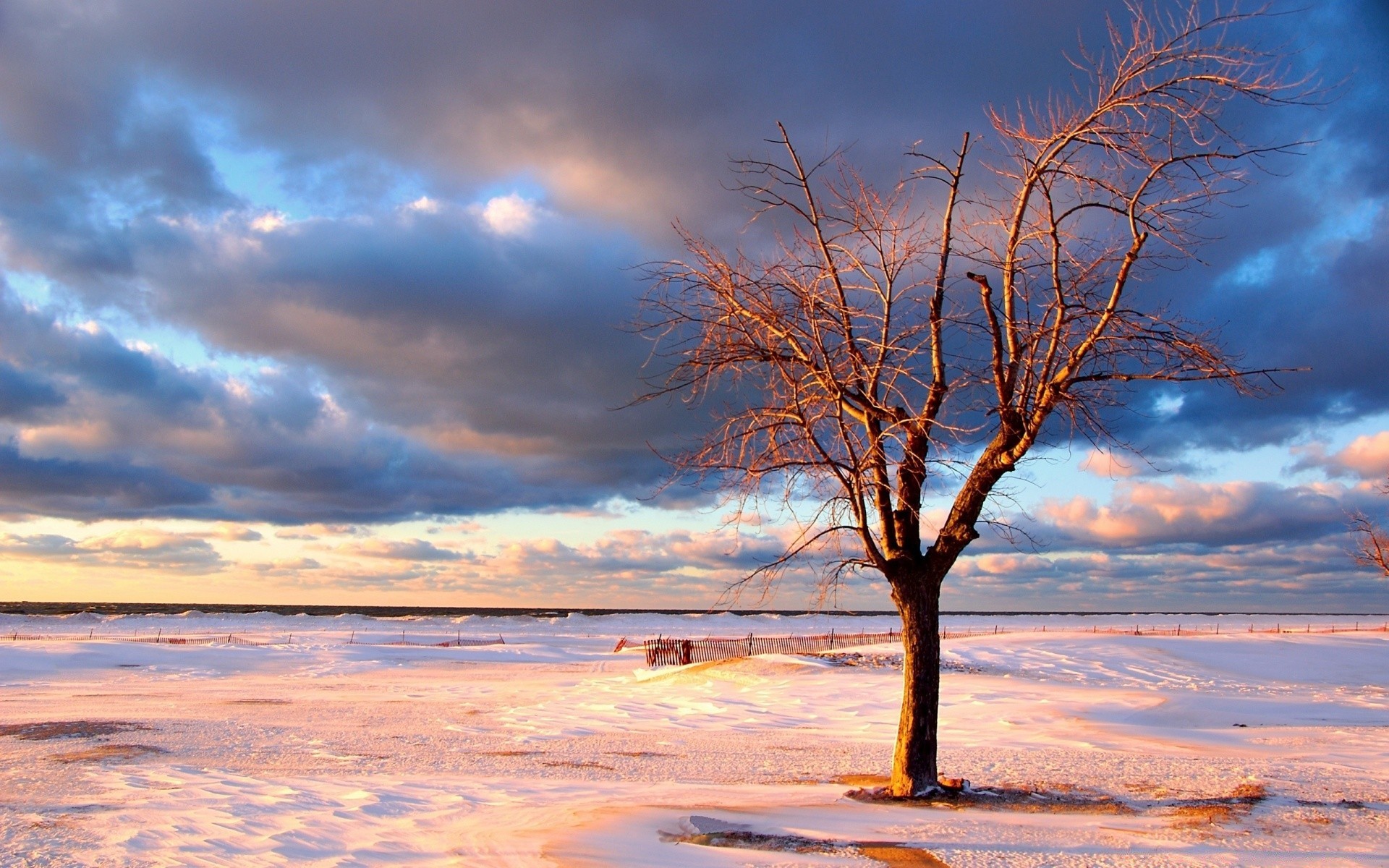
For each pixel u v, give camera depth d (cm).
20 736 1919
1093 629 8375
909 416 1148
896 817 1032
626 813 1059
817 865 807
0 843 886
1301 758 1541
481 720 2345
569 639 8281
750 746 1830
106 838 916
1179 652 4491
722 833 942
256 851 865
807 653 4138
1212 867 795
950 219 1145
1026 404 1092
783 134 1141
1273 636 5612
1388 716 2441
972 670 3662
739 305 1120
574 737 1998
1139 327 1016
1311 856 838
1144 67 984
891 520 1181
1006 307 1120
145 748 1747
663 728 2173
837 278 1159
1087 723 2112
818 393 1128
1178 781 1280
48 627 9062
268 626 10100
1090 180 1028
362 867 811
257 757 1658
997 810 1084
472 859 838
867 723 2273
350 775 1419
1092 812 1077
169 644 5356
